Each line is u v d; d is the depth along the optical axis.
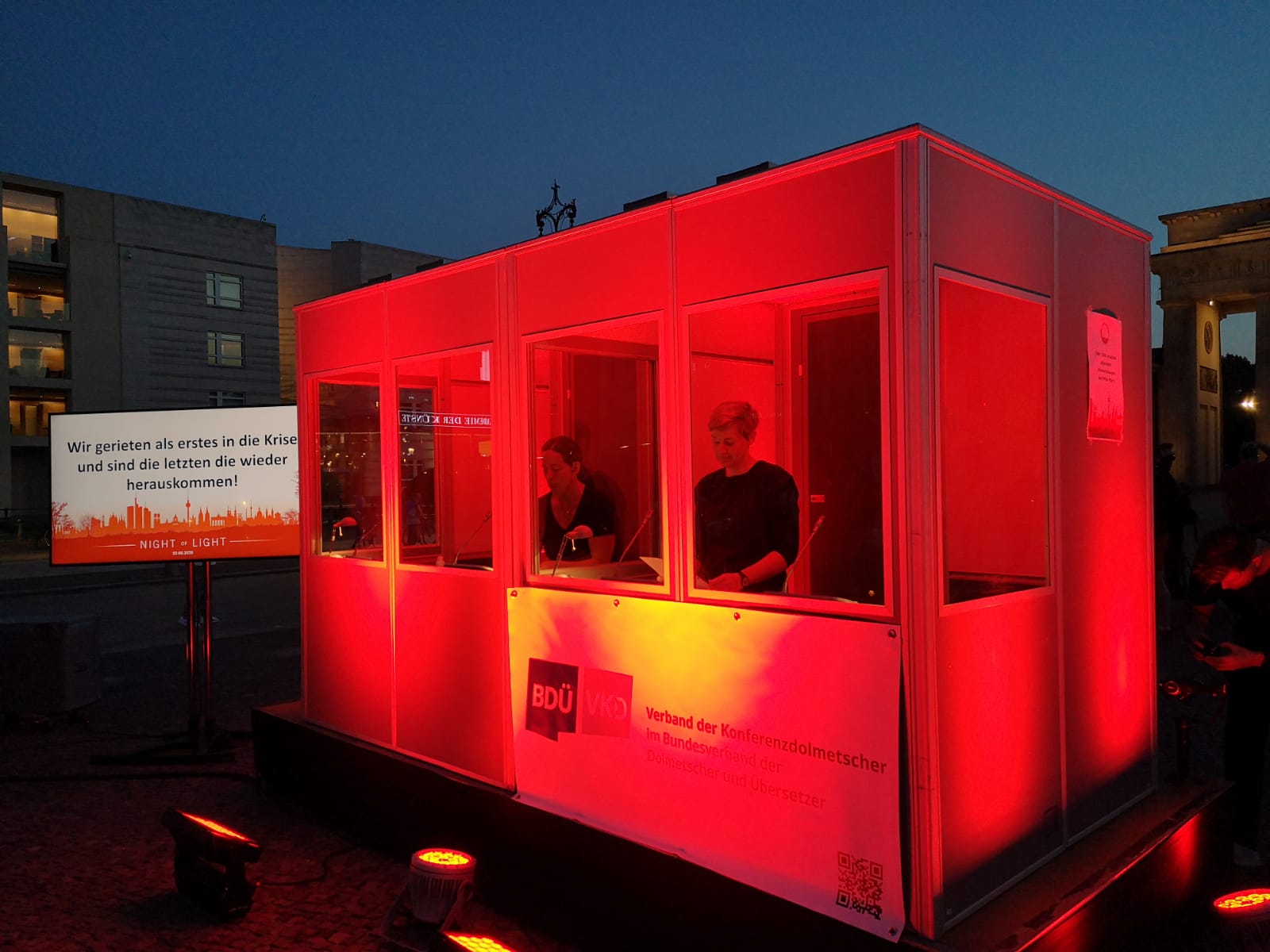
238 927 3.53
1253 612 3.59
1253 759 3.74
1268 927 2.68
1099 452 3.30
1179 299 42.06
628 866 3.17
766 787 2.79
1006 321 3.02
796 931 2.68
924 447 2.45
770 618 2.78
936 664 2.48
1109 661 3.32
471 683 3.93
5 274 37.16
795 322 3.53
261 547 6.00
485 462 4.07
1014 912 2.59
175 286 41.88
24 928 3.53
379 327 4.55
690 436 3.08
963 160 2.63
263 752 5.09
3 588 16.80
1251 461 4.96
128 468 5.97
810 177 2.72
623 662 3.24
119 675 8.49
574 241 3.50
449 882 3.23
